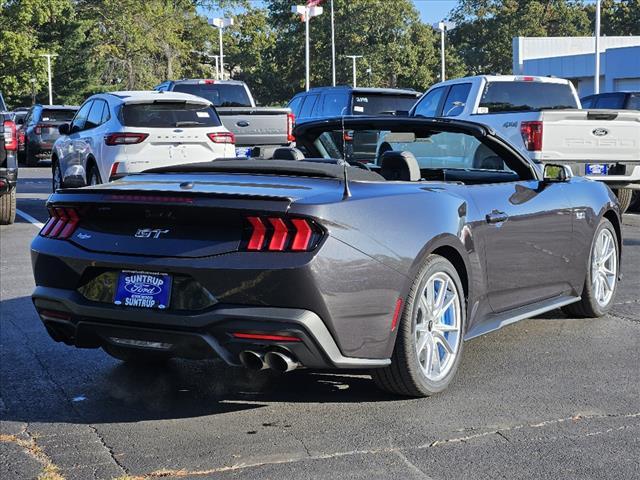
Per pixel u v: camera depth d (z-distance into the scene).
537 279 5.76
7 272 8.85
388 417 4.42
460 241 4.83
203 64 85.75
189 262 4.13
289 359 4.08
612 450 3.94
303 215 4.02
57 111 26.14
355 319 4.17
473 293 5.04
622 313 6.84
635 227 12.05
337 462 3.84
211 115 13.06
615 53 45.09
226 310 4.05
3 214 12.53
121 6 67.81
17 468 3.84
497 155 5.90
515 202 5.49
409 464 3.81
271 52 87.44
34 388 5.01
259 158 5.82
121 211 4.42
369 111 18.19
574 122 11.58
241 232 4.14
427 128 5.84
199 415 4.52
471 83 13.30
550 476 3.66
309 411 4.54
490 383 4.99
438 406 4.58
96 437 4.22
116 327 4.35
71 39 68.75
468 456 3.89
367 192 4.44
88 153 13.20
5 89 61.56
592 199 6.42
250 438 4.16
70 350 5.84
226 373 5.27
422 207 4.62
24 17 58.81
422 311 4.61
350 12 85.25
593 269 6.52
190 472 3.77
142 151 12.43
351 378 5.12
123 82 72.50
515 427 4.25
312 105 19.36
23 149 28.14
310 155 6.68
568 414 4.44
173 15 72.12
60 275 4.55
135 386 5.04
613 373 5.18
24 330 6.40
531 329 6.33
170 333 4.19
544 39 54.00
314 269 3.98
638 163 11.96
